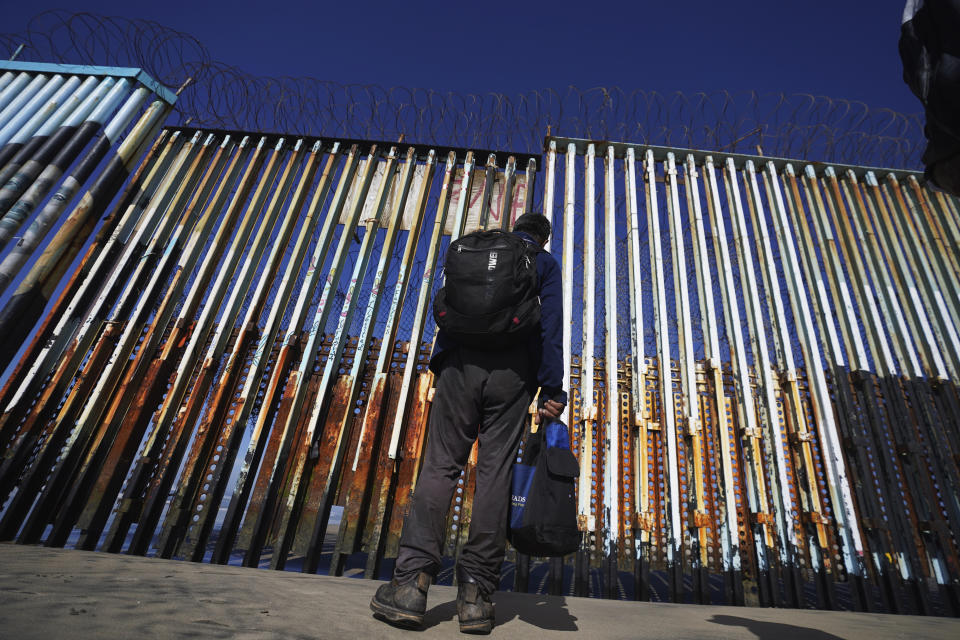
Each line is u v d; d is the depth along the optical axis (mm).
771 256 3625
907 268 3830
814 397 3207
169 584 1355
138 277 3518
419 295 3395
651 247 3604
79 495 2770
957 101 722
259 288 3461
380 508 2752
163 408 3021
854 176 4125
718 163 4109
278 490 2873
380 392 3119
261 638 955
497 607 1651
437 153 4066
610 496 2863
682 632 1480
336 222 3748
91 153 3691
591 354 3211
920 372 3428
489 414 1343
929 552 2881
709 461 3086
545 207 3715
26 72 4043
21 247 3260
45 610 958
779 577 2785
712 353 3324
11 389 3010
